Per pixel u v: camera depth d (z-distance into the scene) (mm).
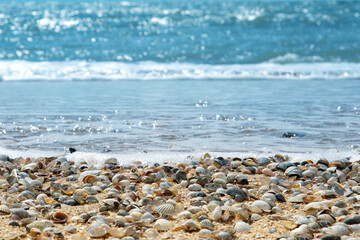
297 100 14617
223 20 41531
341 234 4945
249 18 42000
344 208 5863
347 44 32688
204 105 13656
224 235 4867
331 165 7898
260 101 14414
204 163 8078
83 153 8516
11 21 40125
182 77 21156
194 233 5066
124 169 7695
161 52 29188
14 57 27484
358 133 10273
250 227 5254
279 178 7145
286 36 35750
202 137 9953
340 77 21328
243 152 8805
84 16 42812
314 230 5059
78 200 6004
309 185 6918
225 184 6707
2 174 7332
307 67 24609
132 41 32938
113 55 28250
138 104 13836
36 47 30594
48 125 10977
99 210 5719
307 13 44812
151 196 6145
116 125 11023
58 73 21844
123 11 46125
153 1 64625
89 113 12375
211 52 29328
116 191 6371
